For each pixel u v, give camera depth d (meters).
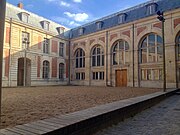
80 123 4.07
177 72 20.39
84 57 31.30
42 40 28.92
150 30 22.70
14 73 24.89
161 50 21.84
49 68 29.80
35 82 27.45
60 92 14.21
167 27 21.17
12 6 26.03
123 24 25.67
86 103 7.80
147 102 8.64
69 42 33.66
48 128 3.47
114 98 9.73
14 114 5.40
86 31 31.53
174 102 11.03
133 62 24.23
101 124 4.89
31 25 27.12
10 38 24.52
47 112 5.74
